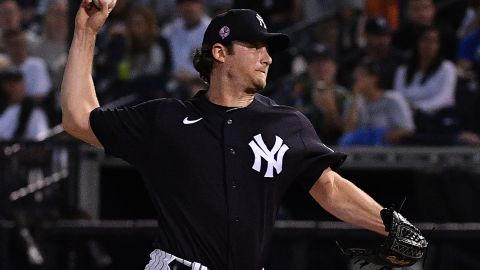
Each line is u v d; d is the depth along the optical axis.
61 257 29.09
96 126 13.20
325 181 13.72
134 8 38.16
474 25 34.75
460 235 27.47
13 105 35.59
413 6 35.19
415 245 13.44
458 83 33.41
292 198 35.47
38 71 37.69
